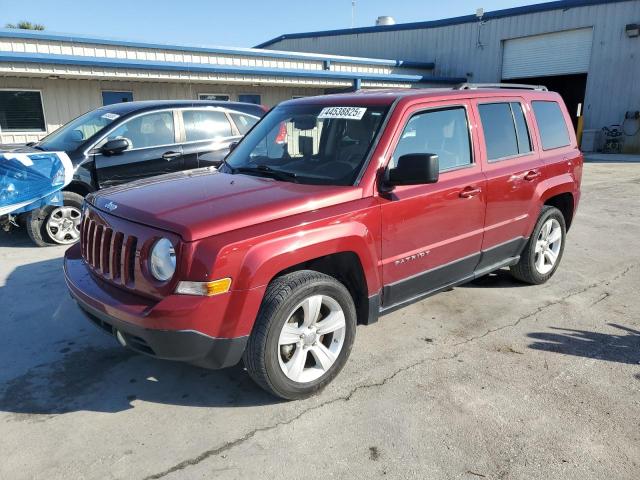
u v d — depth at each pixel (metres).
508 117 4.61
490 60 23.17
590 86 20.23
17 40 12.13
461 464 2.68
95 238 3.29
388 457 2.74
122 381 3.50
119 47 13.83
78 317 4.50
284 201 3.11
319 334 3.28
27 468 2.66
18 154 6.16
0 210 6.02
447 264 4.05
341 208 3.25
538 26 21.28
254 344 2.98
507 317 4.49
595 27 19.72
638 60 18.80
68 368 3.67
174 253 2.79
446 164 3.98
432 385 3.42
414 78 22.16
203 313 2.74
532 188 4.72
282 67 18.03
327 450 2.79
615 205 9.47
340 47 28.67
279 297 2.98
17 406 3.21
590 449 2.79
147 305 2.86
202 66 15.00
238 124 8.01
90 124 7.21
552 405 3.19
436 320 4.43
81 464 2.69
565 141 5.32
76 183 6.70
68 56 12.46
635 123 19.11
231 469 2.65
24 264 5.97
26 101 12.78
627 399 3.26
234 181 3.62
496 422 3.03
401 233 3.59
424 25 25.05
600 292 5.08
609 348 3.93
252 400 3.27
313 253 3.09
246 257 2.84
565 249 6.59
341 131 3.76
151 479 2.58
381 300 3.65
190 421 3.06
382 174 3.48
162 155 7.25
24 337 4.13
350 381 3.47
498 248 4.53
